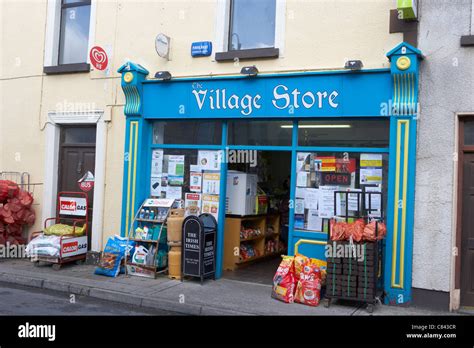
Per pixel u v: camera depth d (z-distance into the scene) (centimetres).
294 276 668
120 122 866
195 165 825
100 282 741
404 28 670
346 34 708
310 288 652
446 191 641
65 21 962
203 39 807
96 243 870
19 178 962
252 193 899
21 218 918
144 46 853
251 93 755
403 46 643
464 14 641
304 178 744
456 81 641
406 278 652
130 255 795
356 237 631
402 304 653
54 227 859
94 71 893
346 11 711
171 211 777
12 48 984
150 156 853
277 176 1083
